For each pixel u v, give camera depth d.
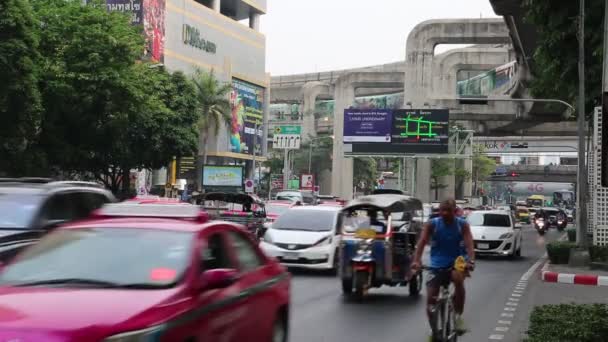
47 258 6.16
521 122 54.78
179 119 42.28
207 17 80.94
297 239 19.33
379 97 117.25
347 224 15.01
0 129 28.14
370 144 51.53
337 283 17.44
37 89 28.22
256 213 29.52
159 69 43.22
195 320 5.61
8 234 10.32
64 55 31.72
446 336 8.82
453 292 9.15
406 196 16.61
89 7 33.16
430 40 53.72
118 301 5.29
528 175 118.50
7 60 26.42
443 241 8.86
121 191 43.44
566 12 19.59
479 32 52.56
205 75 63.09
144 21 65.06
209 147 80.50
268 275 7.59
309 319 11.90
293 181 81.38
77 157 34.25
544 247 36.12
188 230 6.43
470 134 55.41
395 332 10.85
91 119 32.75
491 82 74.81
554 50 20.66
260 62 92.44
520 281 19.38
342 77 72.50
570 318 8.70
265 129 93.75
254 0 91.44
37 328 4.75
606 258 23.00
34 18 27.77
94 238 6.35
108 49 31.98
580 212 22.95
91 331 4.77
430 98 53.31
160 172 72.19
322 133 104.44
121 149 37.66
